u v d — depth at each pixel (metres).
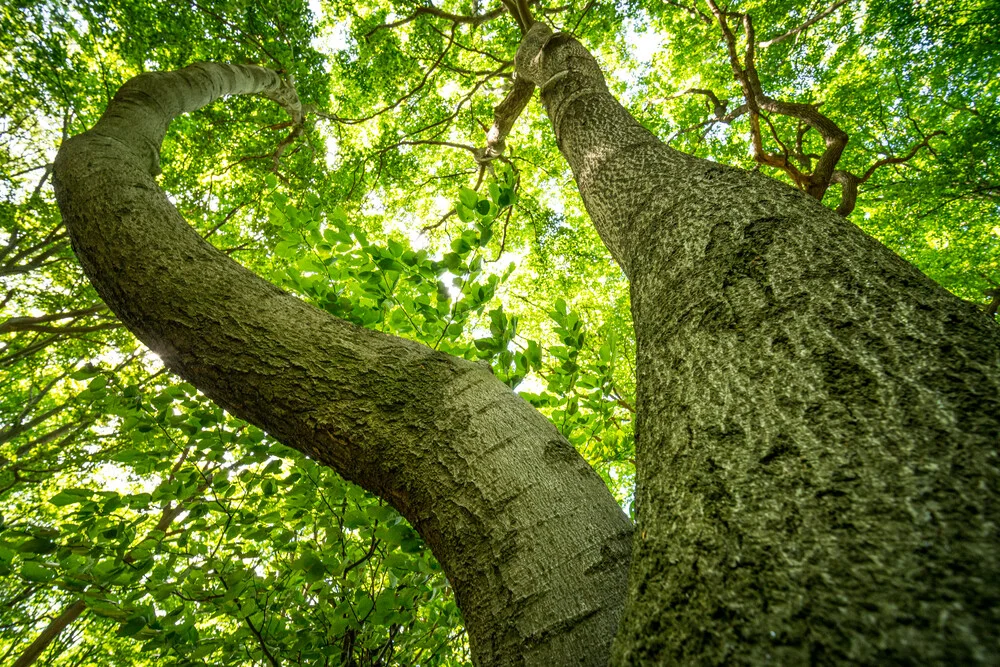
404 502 1.22
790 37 8.39
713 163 1.66
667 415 0.96
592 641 0.88
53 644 8.57
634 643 0.68
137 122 2.52
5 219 7.11
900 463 0.64
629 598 0.76
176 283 1.47
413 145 9.18
